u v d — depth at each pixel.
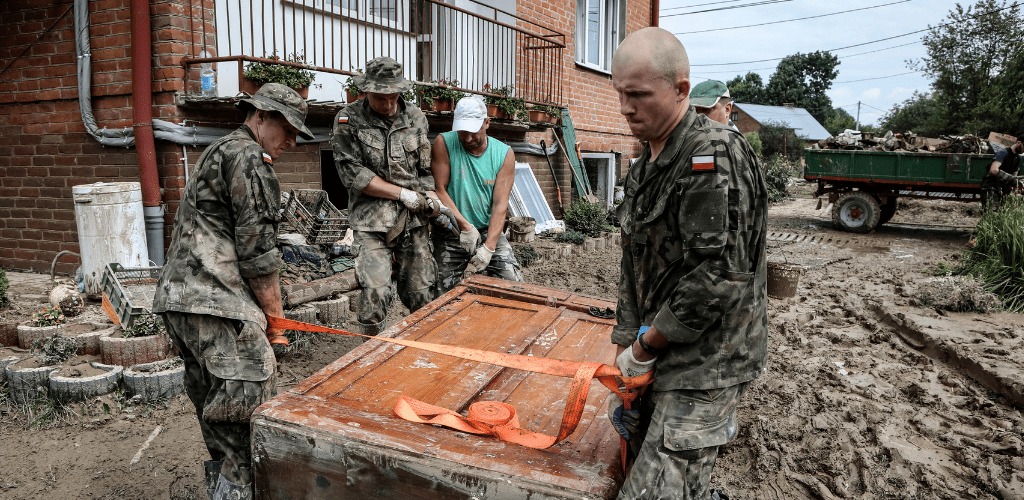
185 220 2.40
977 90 32.56
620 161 12.82
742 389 1.68
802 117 53.41
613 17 12.25
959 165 10.87
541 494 1.55
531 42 9.69
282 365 4.27
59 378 3.57
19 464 3.06
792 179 24.52
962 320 5.67
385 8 7.58
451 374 2.34
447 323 2.97
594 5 11.77
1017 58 29.92
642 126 1.58
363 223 3.80
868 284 7.51
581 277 7.37
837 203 12.51
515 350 2.63
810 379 4.31
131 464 3.08
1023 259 6.55
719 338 1.59
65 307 4.54
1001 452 3.30
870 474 3.08
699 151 1.49
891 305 6.28
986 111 30.98
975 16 32.22
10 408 3.59
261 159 2.38
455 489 1.64
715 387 1.59
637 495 1.58
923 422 3.64
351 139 3.78
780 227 13.14
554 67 10.33
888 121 44.06
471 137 3.96
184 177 5.64
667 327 1.54
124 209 5.16
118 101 5.70
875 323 5.71
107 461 3.11
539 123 9.35
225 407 2.35
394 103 3.81
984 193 10.70
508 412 1.93
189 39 5.53
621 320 1.92
